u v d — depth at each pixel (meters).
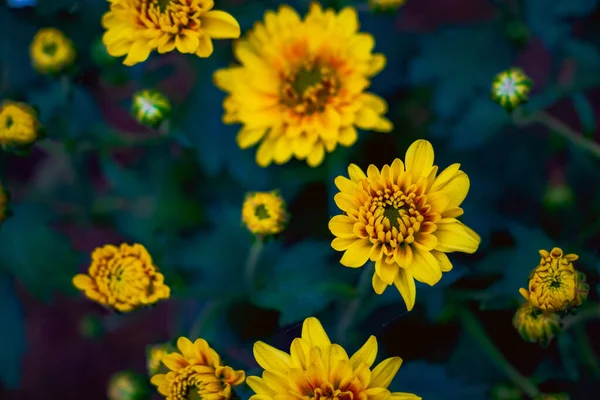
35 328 0.58
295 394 0.36
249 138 0.42
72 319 0.58
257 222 0.41
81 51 0.47
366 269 0.41
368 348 0.36
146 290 0.39
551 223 0.48
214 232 0.47
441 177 0.36
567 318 0.41
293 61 0.42
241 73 0.42
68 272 0.48
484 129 0.46
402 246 0.36
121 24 0.39
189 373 0.37
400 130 0.48
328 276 0.43
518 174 0.49
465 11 0.57
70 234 0.57
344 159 0.45
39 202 0.48
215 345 0.43
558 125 0.46
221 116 0.47
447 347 0.45
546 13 0.47
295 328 0.40
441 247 0.36
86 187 0.52
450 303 0.44
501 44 0.48
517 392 0.44
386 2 0.44
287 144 0.42
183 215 0.49
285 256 0.44
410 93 0.49
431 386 0.43
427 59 0.48
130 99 0.47
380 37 0.49
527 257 0.42
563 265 0.37
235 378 0.37
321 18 0.42
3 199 0.43
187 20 0.39
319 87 0.42
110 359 0.57
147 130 0.57
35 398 0.57
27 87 0.48
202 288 0.45
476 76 0.48
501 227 0.47
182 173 0.50
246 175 0.47
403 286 0.36
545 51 0.55
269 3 0.46
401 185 0.36
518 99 0.43
